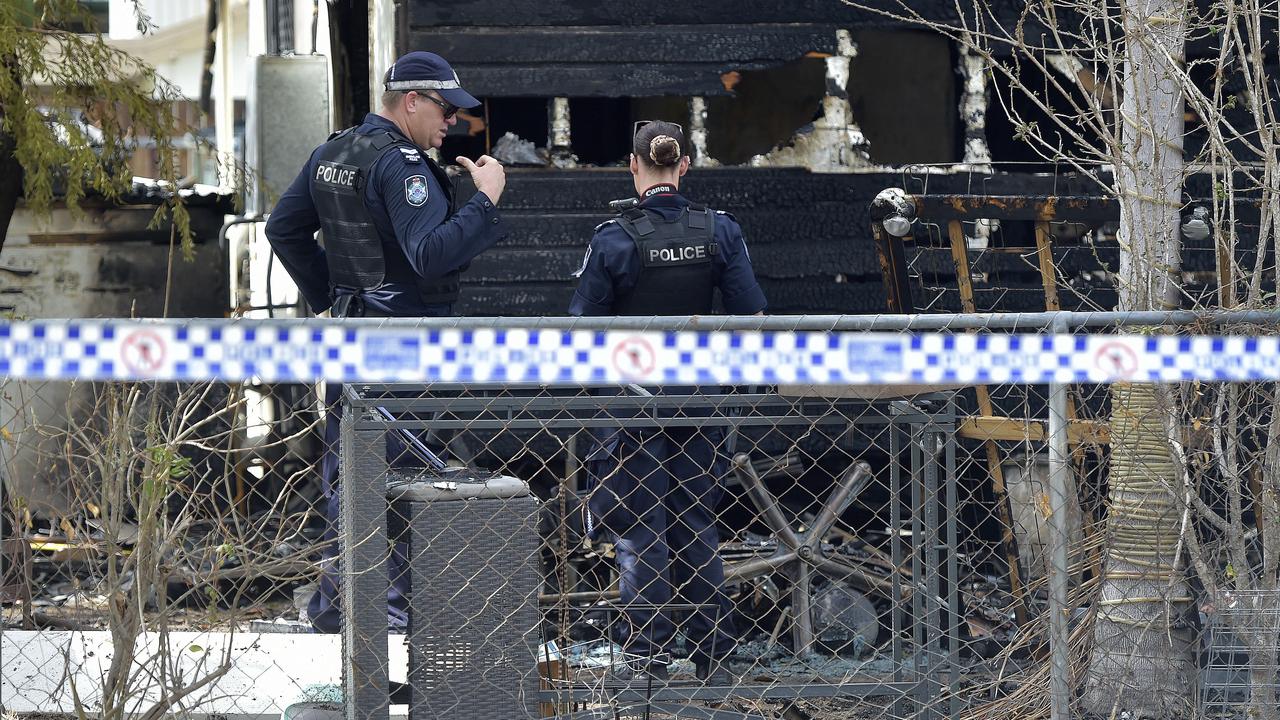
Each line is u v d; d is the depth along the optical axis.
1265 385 15.74
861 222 25.23
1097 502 17.50
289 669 16.97
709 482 17.19
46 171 25.58
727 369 12.39
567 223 24.83
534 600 13.97
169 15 42.50
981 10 25.06
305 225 18.09
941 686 14.95
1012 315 13.07
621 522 17.02
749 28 24.84
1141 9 16.55
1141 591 16.50
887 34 28.86
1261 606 14.70
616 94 24.67
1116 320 13.18
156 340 12.06
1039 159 27.11
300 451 26.84
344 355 12.23
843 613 19.58
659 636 16.81
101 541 16.58
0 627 15.20
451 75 17.50
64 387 19.05
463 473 14.98
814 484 24.19
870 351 12.51
